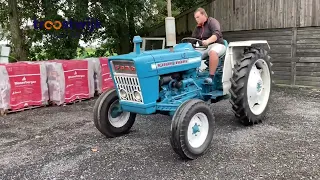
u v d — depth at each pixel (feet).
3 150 12.32
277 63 24.89
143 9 31.76
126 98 11.81
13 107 18.11
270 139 12.48
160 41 26.55
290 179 9.16
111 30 32.45
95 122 13.09
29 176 9.98
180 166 10.36
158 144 12.49
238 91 13.66
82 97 21.22
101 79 22.71
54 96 19.86
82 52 32.58
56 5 27.86
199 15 14.47
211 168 10.10
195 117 11.05
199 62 13.26
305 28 23.09
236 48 14.82
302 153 10.98
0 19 30.42
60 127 15.23
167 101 11.95
